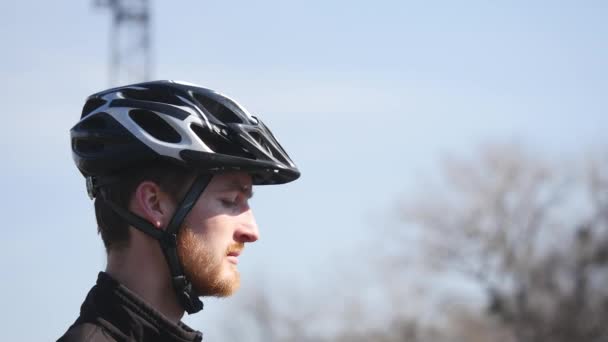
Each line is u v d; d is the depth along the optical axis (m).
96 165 5.81
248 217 5.94
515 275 53.41
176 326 5.65
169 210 5.77
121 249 5.80
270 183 6.11
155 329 5.62
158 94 5.92
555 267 53.50
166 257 5.74
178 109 5.78
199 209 5.79
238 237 5.89
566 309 52.78
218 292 5.82
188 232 5.76
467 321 52.12
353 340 49.84
